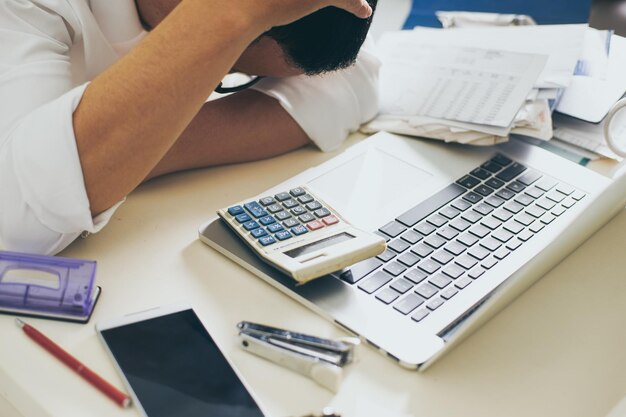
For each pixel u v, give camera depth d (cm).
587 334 55
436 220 66
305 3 62
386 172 74
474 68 88
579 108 83
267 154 77
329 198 69
